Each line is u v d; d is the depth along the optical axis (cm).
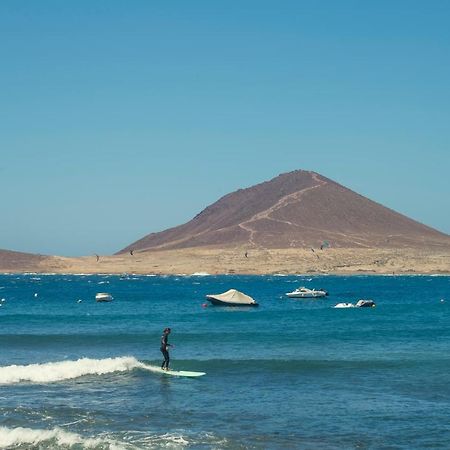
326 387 6022
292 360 7500
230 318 13938
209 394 5747
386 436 4450
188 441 4338
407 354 8044
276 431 4569
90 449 4175
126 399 5562
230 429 4625
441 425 4700
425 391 5822
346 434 4494
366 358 7706
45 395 5709
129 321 13212
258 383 6225
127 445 4238
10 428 4612
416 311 15900
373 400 5478
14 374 6456
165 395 5706
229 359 7625
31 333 10738
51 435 4397
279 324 12381
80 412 5097
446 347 8762
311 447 4216
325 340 9581
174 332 10775
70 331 11094
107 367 6844
